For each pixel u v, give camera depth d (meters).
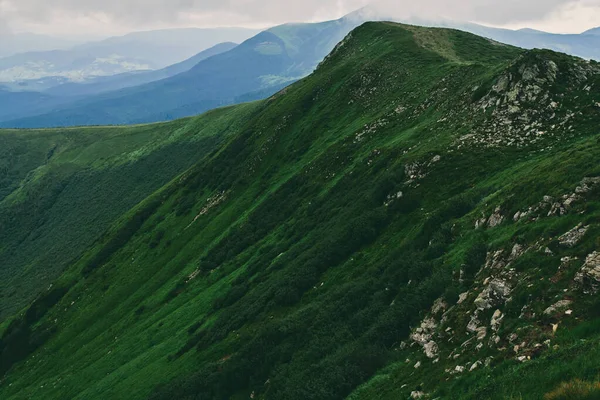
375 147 80.25
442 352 25.77
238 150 137.25
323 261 56.53
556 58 60.16
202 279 87.62
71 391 74.94
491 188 44.16
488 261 30.72
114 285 113.31
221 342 56.59
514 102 58.72
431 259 38.47
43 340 108.38
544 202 31.17
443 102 77.12
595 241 22.67
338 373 32.28
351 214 62.47
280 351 43.44
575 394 13.70
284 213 88.00
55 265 183.12
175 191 147.75
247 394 43.06
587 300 20.03
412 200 53.31
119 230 142.25
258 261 76.31
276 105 146.88
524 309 22.58
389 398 25.06
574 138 47.97
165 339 73.44
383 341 33.16
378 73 114.62
